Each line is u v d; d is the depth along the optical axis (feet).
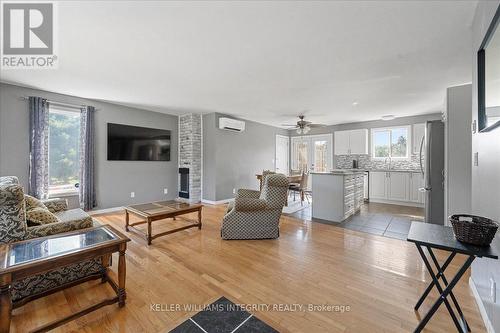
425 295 5.46
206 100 14.14
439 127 11.37
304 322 5.11
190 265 7.75
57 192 12.88
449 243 4.22
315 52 7.88
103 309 5.50
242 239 10.19
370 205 18.10
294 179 18.70
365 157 21.40
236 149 19.57
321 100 13.99
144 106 15.80
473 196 5.90
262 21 6.16
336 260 8.17
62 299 5.91
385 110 16.63
